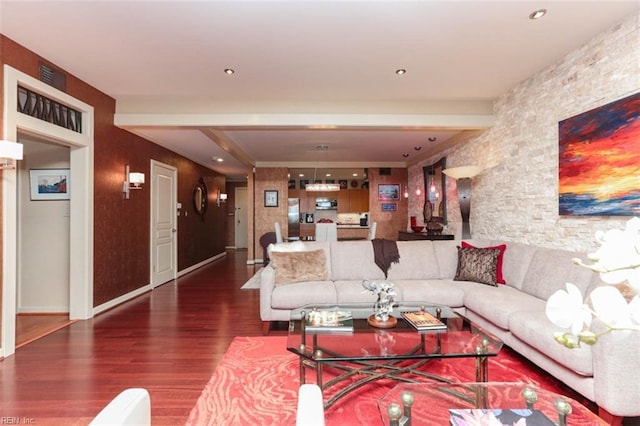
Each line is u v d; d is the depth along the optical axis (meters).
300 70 3.20
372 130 4.66
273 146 6.20
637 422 1.78
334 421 1.78
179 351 2.70
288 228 8.09
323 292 3.06
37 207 3.77
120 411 0.92
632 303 0.69
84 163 3.52
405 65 3.10
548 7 2.21
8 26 2.42
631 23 2.28
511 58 2.97
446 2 2.15
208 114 4.03
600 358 1.69
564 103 2.92
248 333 3.13
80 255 3.53
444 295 3.07
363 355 1.92
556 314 0.72
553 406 1.46
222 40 2.63
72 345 2.82
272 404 1.95
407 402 1.40
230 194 11.05
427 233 5.40
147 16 2.30
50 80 3.02
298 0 2.13
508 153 3.80
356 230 8.74
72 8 2.20
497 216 4.04
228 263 7.68
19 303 3.76
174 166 5.85
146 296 4.56
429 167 6.46
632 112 2.26
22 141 3.73
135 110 4.02
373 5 2.19
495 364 2.43
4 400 1.99
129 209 4.41
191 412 1.87
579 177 2.70
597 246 2.58
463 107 4.13
